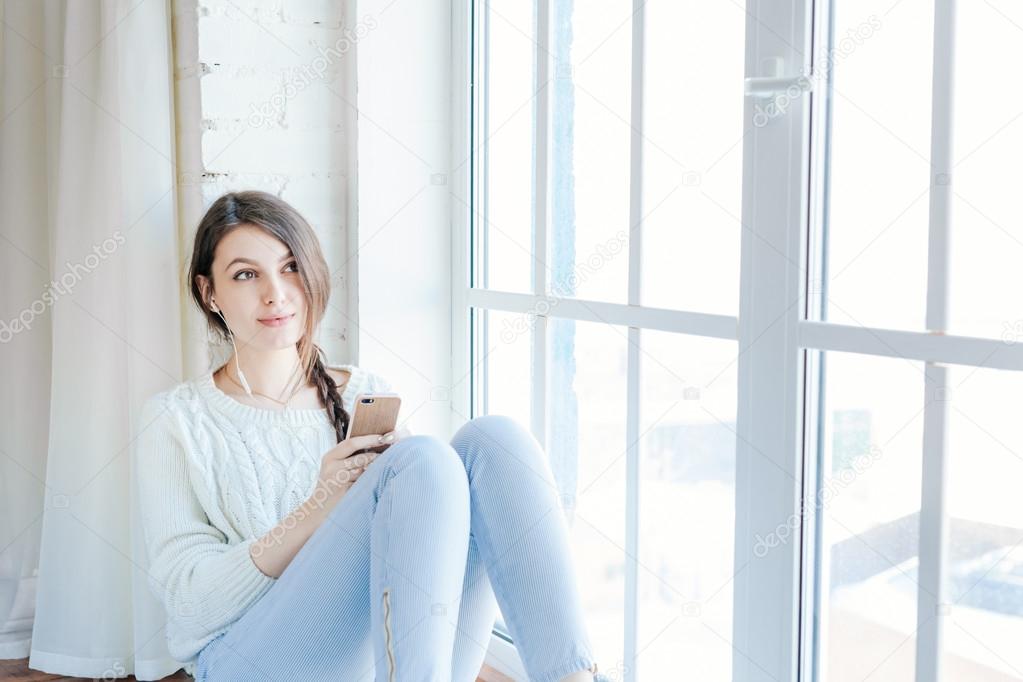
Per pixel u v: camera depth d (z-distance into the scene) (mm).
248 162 2166
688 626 1797
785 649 1565
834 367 1500
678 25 1741
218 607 1570
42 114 2377
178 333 2158
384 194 2268
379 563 1355
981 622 1321
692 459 1760
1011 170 1262
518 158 2172
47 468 2244
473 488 1482
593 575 2023
